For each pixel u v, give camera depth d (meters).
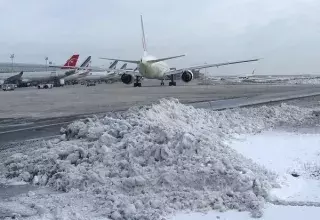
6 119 20.95
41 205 6.73
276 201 6.71
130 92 46.28
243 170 7.61
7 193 7.83
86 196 7.21
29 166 9.30
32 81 78.94
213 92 43.09
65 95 43.47
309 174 8.34
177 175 7.41
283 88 51.53
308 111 19.66
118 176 8.05
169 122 12.88
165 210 6.28
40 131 16.27
